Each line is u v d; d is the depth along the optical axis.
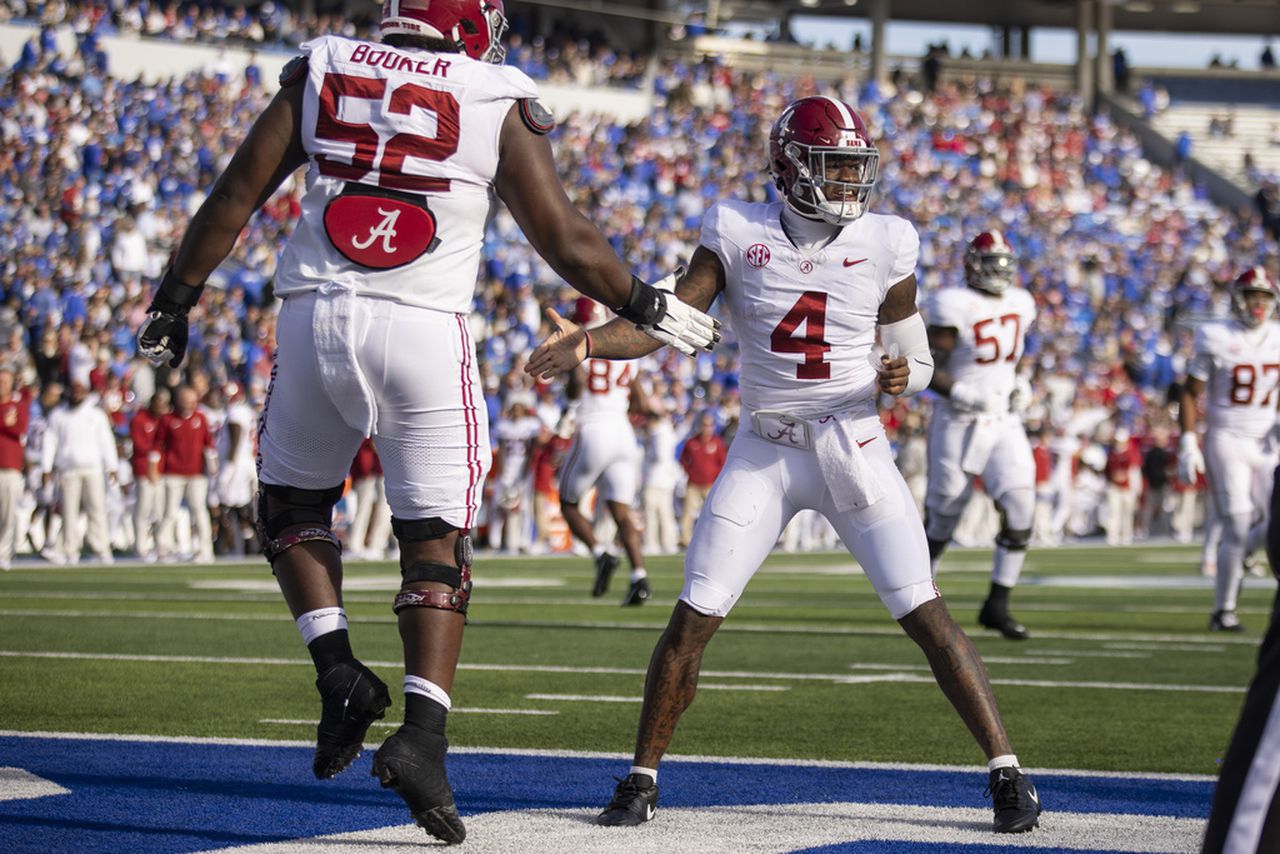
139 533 63.31
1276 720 9.33
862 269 16.70
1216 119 161.62
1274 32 173.88
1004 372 35.47
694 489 77.31
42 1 109.56
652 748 15.81
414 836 14.62
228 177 14.02
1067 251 132.12
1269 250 138.88
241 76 115.50
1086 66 162.88
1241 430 38.03
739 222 16.98
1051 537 90.94
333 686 13.50
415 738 13.41
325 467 14.28
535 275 102.56
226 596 44.31
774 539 16.89
